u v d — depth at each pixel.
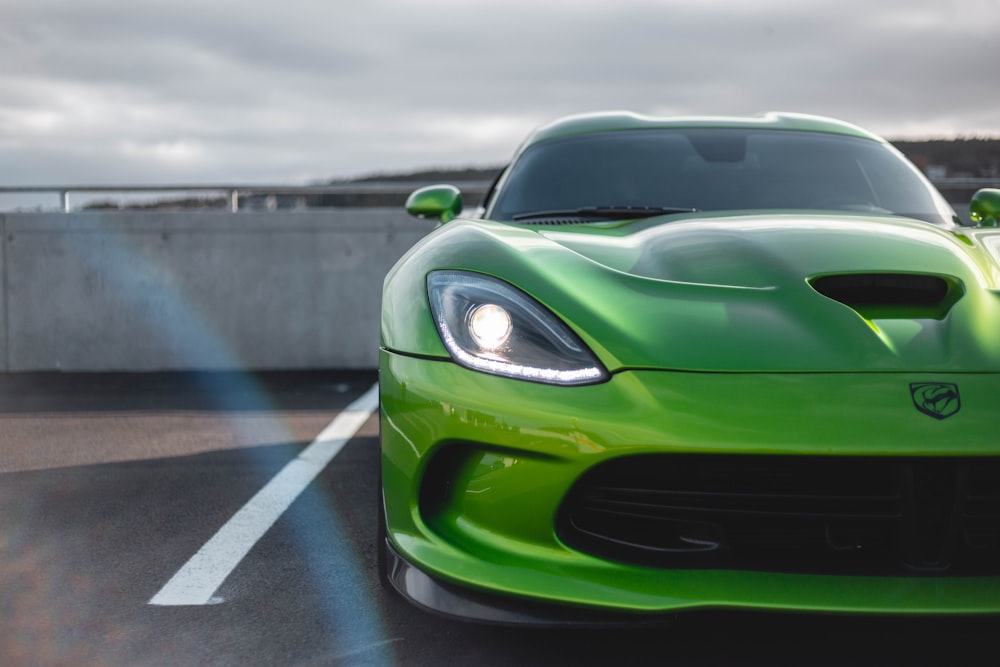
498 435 1.70
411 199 3.16
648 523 1.74
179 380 6.09
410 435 1.79
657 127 3.12
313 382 5.94
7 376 6.38
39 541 2.58
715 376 1.67
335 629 1.95
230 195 6.85
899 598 1.60
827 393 1.64
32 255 6.66
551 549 1.70
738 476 1.70
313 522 2.76
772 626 1.94
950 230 2.37
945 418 1.61
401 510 1.83
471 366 1.75
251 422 4.46
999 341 1.76
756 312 1.81
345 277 6.73
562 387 1.69
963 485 1.62
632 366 1.70
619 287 1.89
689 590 1.63
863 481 1.67
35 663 1.79
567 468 1.67
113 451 3.81
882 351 1.72
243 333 6.71
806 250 2.03
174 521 2.77
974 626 1.64
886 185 2.80
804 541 1.71
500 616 1.68
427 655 1.82
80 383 5.96
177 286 6.70
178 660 1.80
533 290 1.85
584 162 2.92
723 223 2.29
